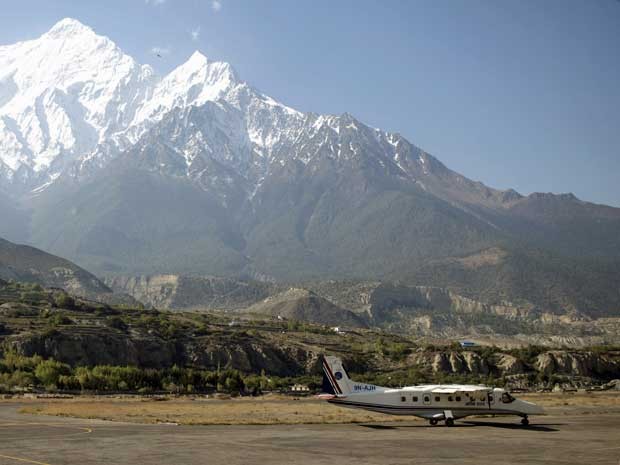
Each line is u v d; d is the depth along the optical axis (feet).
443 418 278.46
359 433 246.27
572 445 216.13
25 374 536.01
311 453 195.62
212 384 578.25
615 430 262.67
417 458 189.37
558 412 357.00
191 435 231.71
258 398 506.48
